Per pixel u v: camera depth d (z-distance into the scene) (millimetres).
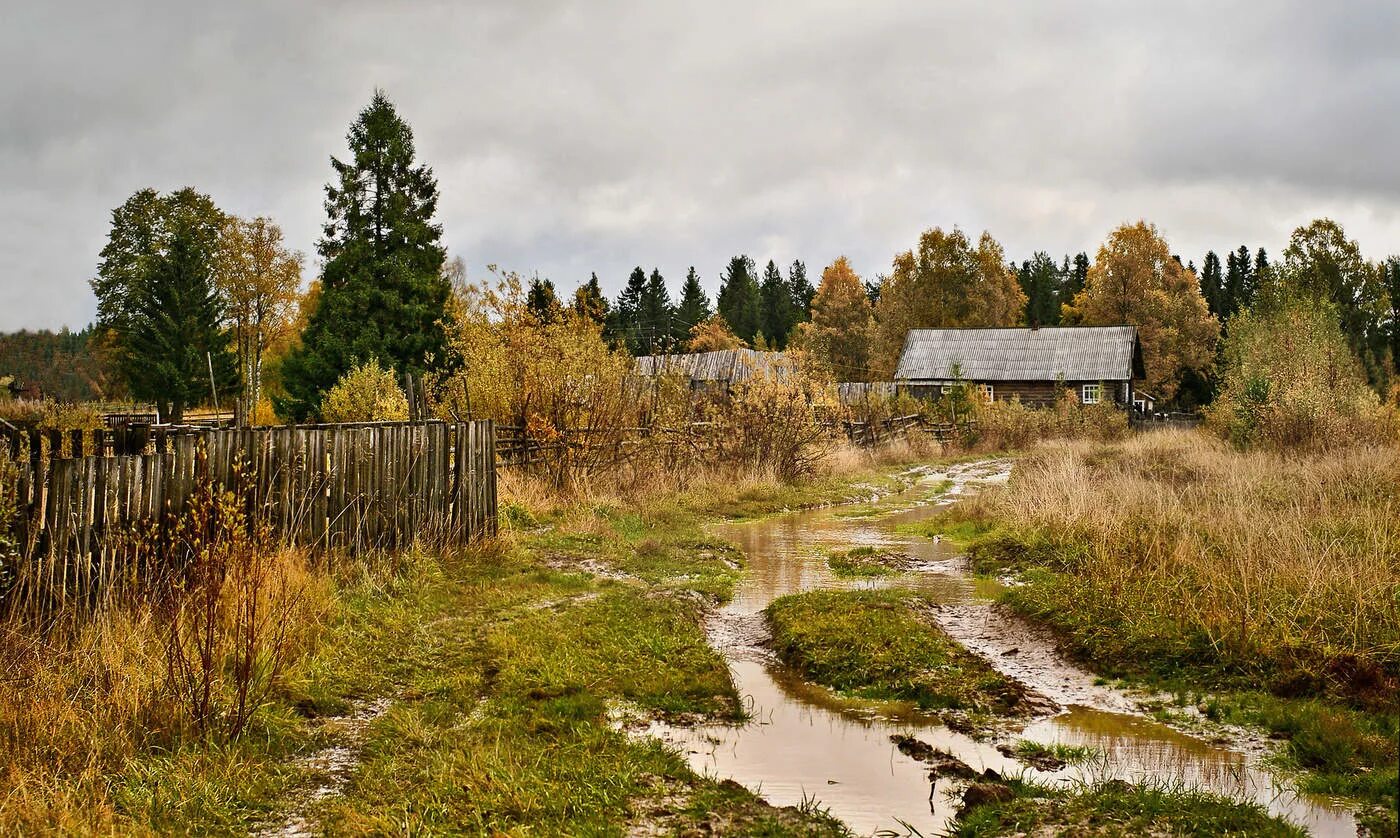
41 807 4391
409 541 10570
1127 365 49219
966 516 15477
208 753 5230
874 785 5246
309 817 4691
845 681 7184
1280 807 4859
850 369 69812
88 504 7160
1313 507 12070
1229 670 6992
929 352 53625
